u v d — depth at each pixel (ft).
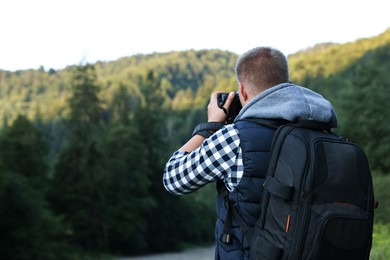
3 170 137.69
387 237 32.32
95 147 205.98
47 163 199.00
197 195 286.66
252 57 8.41
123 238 211.61
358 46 380.99
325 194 7.14
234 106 8.98
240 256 7.79
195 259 190.70
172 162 8.40
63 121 219.61
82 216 191.42
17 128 189.06
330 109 7.98
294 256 7.04
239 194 7.78
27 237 134.92
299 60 444.55
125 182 220.43
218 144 7.87
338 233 7.03
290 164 7.29
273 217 7.28
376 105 109.50
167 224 240.32
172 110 631.97
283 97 7.97
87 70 223.10
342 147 7.43
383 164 102.42
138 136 236.43
